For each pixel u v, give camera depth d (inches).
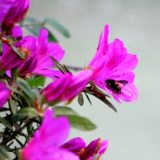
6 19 36.1
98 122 69.6
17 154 36.5
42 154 33.9
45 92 34.9
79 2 68.9
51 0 66.4
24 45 36.8
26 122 36.2
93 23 69.7
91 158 36.7
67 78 34.8
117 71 38.5
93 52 69.4
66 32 40.7
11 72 36.3
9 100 36.2
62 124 33.8
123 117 70.6
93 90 37.3
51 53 37.5
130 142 70.2
